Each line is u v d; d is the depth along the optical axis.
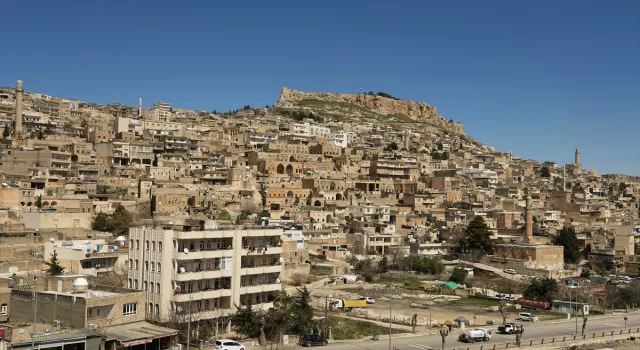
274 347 118.00
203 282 126.94
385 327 144.12
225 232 129.75
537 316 169.12
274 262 138.88
